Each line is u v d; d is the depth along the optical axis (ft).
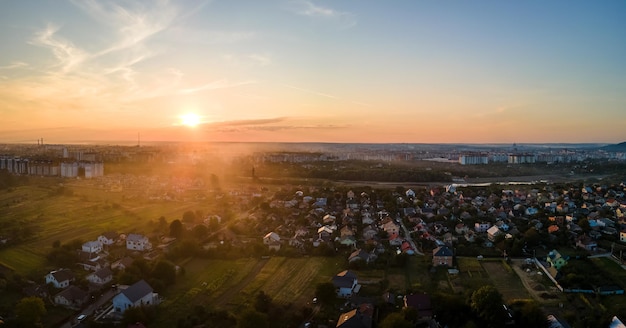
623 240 532.73
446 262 438.81
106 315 328.49
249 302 351.05
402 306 342.23
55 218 636.07
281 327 309.83
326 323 314.14
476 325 295.89
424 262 449.06
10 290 366.84
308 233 564.30
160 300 354.13
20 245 497.05
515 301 338.13
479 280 399.44
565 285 372.79
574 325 307.78
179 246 465.88
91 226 599.57
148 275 389.39
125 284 376.27
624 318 315.17
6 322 301.02
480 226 596.70
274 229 588.91
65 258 435.94
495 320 304.50
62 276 382.01
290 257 469.16
